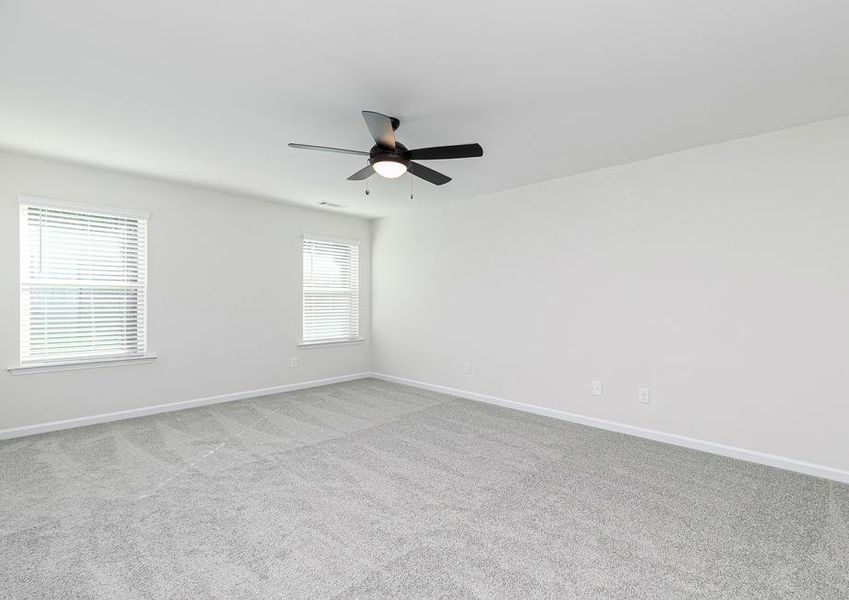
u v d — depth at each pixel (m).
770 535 2.18
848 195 2.79
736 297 3.21
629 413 3.76
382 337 6.16
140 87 2.42
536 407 4.41
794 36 1.94
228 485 2.73
